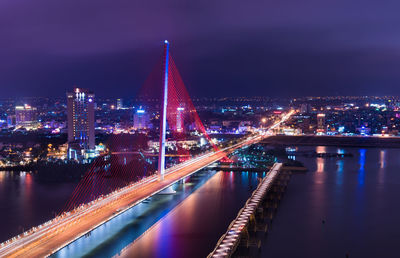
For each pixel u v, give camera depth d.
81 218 186.00
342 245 198.00
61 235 164.50
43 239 160.75
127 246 191.50
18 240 160.75
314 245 197.00
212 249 189.88
